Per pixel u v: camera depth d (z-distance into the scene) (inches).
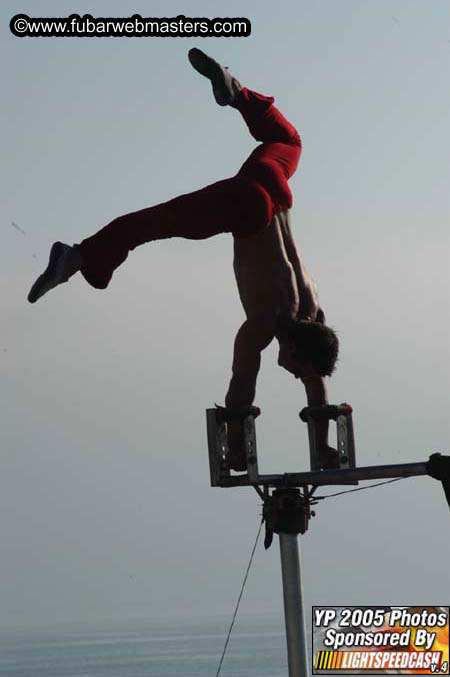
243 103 668.1
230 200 625.6
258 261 655.8
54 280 615.5
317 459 681.0
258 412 656.4
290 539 660.7
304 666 651.5
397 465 613.6
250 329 658.2
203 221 623.5
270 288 655.1
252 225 631.2
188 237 628.7
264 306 656.4
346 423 684.7
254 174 639.1
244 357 659.4
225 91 661.3
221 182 633.0
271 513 658.2
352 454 685.3
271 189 638.5
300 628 653.9
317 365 660.7
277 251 656.4
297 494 662.5
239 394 657.0
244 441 649.6
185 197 625.0
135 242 621.9
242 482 647.1
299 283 671.8
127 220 619.8
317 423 678.5
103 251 617.0
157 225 619.8
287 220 668.1
